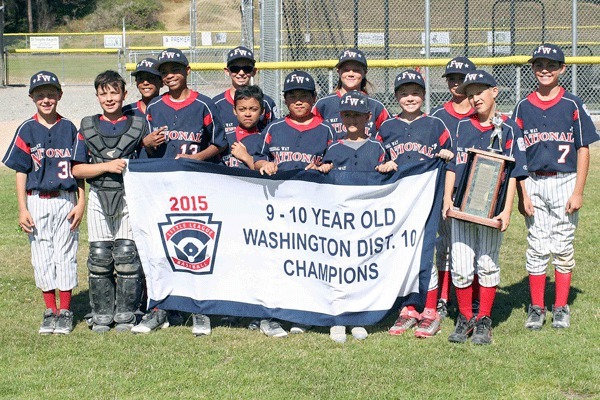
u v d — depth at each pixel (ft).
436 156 20.17
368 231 20.07
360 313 20.13
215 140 21.53
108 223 20.51
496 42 62.64
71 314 20.68
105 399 16.02
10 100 77.66
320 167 19.99
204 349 18.94
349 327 20.68
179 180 20.26
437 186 20.15
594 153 48.03
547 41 63.10
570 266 20.86
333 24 65.77
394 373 17.26
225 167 20.16
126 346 19.21
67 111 67.72
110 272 20.63
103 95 20.29
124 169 20.16
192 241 20.39
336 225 20.07
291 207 20.16
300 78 20.48
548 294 23.88
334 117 23.13
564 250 20.68
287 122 20.93
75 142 20.36
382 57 59.67
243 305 20.39
